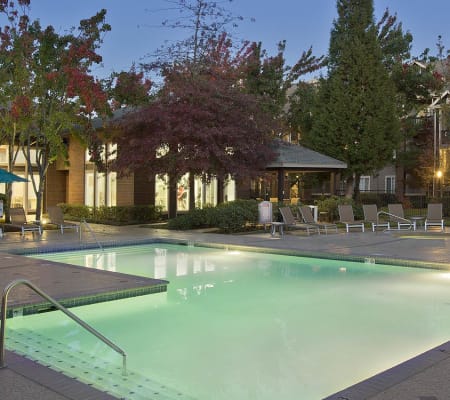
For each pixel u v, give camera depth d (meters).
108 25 16.94
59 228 17.42
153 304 7.49
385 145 23.72
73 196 24.27
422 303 7.62
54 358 5.02
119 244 13.62
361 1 26.06
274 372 4.86
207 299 7.86
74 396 3.51
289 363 5.12
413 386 3.61
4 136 17.27
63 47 16.39
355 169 24.09
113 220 20.81
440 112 26.20
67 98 16.22
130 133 17.69
